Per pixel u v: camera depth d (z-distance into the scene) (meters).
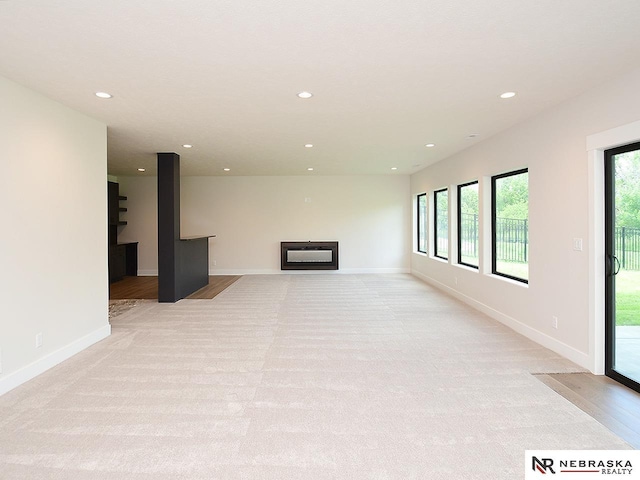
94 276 4.03
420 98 3.47
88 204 3.94
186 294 6.56
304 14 2.05
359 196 9.27
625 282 3.01
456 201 6.54
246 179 9.25
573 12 2.04
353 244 9.32
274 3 1.94
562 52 2.53
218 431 2.28
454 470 1.92
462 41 2.37
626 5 1.97
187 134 4.87
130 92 3.26
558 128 3.62
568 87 3.17
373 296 6.48
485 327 4.55
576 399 2.70
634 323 2.96
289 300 6.18
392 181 9.25
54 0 1.90
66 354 3.53
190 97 3.41
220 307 5.68
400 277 8.67
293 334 4.28
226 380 3.03
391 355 3.59
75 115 3.75
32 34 2.25
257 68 2.79
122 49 2.46
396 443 2.15
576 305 3.39
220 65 2.73
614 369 3.08
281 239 9.31
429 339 4.08
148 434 2.25
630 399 2.69
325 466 1.95
